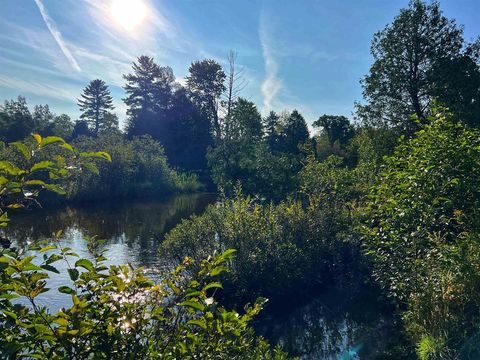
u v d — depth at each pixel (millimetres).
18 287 1691
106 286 1940
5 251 1672
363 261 8945
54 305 7223
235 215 9273
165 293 2283
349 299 8461
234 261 8461
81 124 63094
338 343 6641
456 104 17250
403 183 6301
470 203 5992
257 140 17219
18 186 1640
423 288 5543
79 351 1750
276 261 8680
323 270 9734
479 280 5066
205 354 2074
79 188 23250
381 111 19891
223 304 8141
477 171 6031
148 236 14445
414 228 6066
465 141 6250
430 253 5609
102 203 23531
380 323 7105
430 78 18266
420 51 18406
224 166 16078
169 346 2055
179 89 51219
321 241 9672
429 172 6164
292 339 6953
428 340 4957
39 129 54938
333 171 13758
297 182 14234
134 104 53250
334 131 53312
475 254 5266
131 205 23203
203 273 2234
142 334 2070
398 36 18969
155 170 30609
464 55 18391
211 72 48781
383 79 19688
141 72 53125
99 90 69188
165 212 20625
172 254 9086
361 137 21125
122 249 12320
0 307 1604
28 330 1693
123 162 26484
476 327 4758
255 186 14938
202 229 9125
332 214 10258
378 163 16719
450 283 5230
